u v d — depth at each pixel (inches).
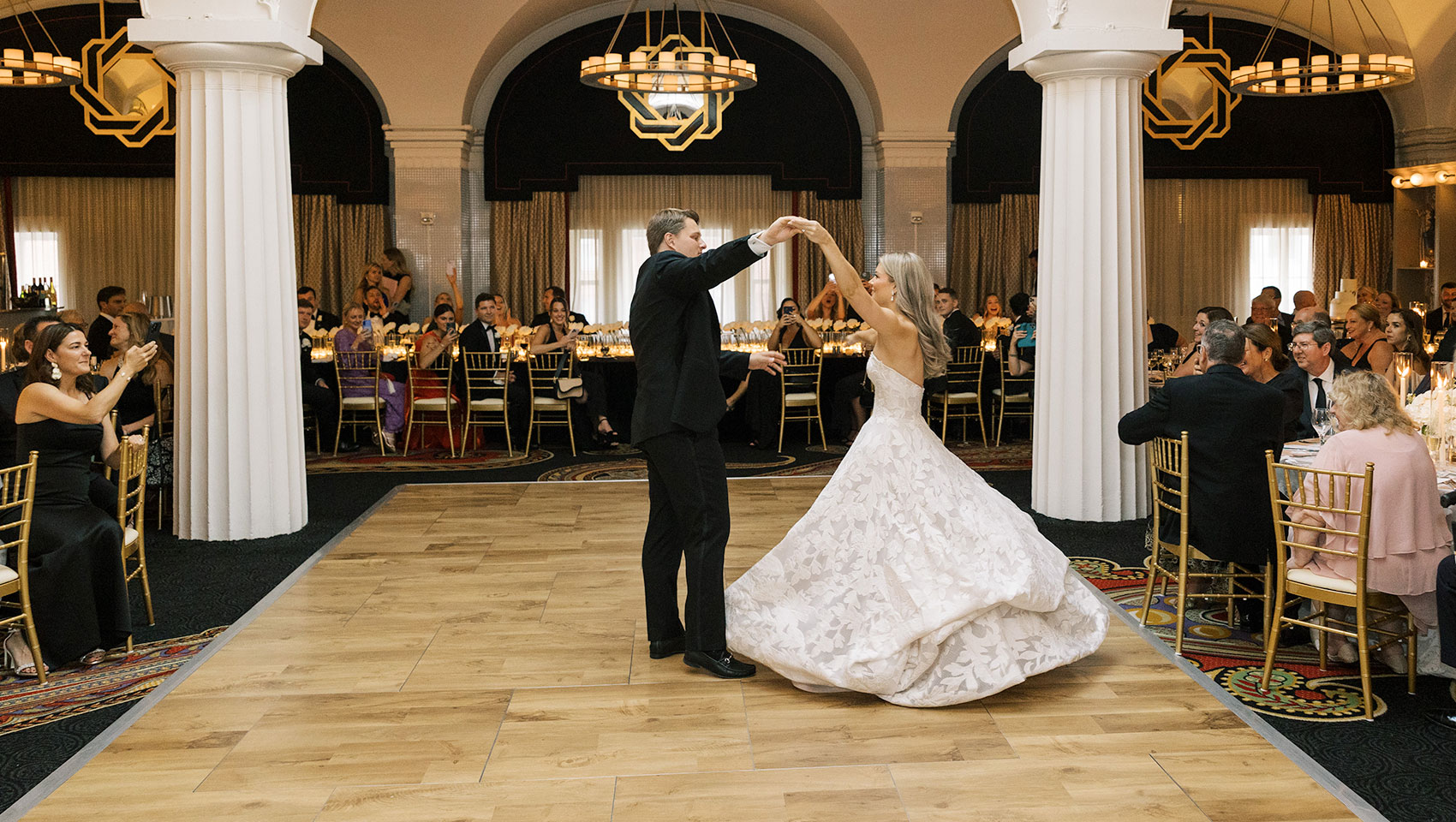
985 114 550.9
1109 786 122.9
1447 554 146.3
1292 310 568.4
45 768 131.6
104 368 259.3
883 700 148.1
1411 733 137.3
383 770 128.3
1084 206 256.7
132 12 518.0
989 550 147.8
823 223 553.3
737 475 336.5
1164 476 177.9
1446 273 542.3
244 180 244.1
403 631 179.8
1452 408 176.6
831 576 154.9
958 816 116.3
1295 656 166.6
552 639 175.6
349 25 495.5
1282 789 122.0
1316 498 146.7
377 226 538.0
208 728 140.6
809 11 514.6
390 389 390.0
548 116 542.9
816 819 115.9
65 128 522.9
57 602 163.6
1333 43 544.4
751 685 154.6
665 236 160.1
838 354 413.4
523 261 548.4
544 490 307.3
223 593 206.1
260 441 247.8
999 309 480.1
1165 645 170.6
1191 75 549.6
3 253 525.0
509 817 116.7
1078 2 250.7
